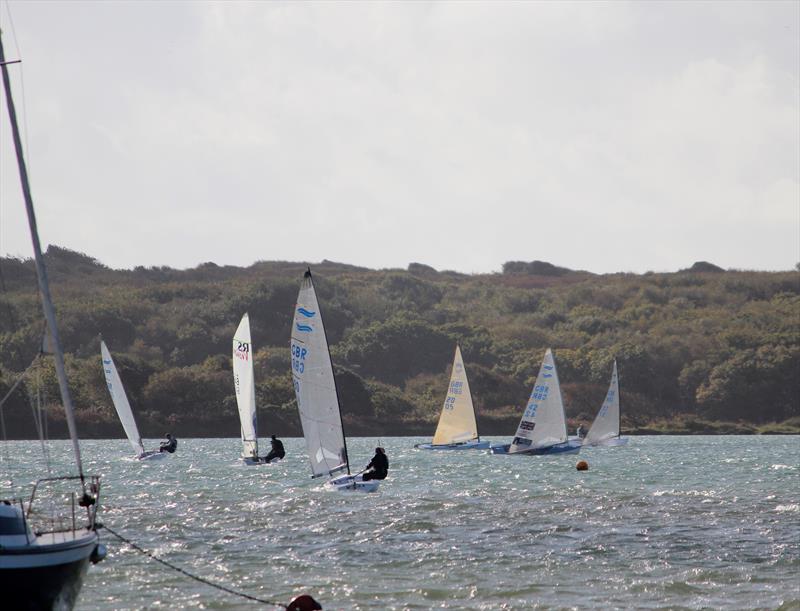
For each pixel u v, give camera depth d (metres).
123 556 68.12
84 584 59.38
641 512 92.69
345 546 72.62
